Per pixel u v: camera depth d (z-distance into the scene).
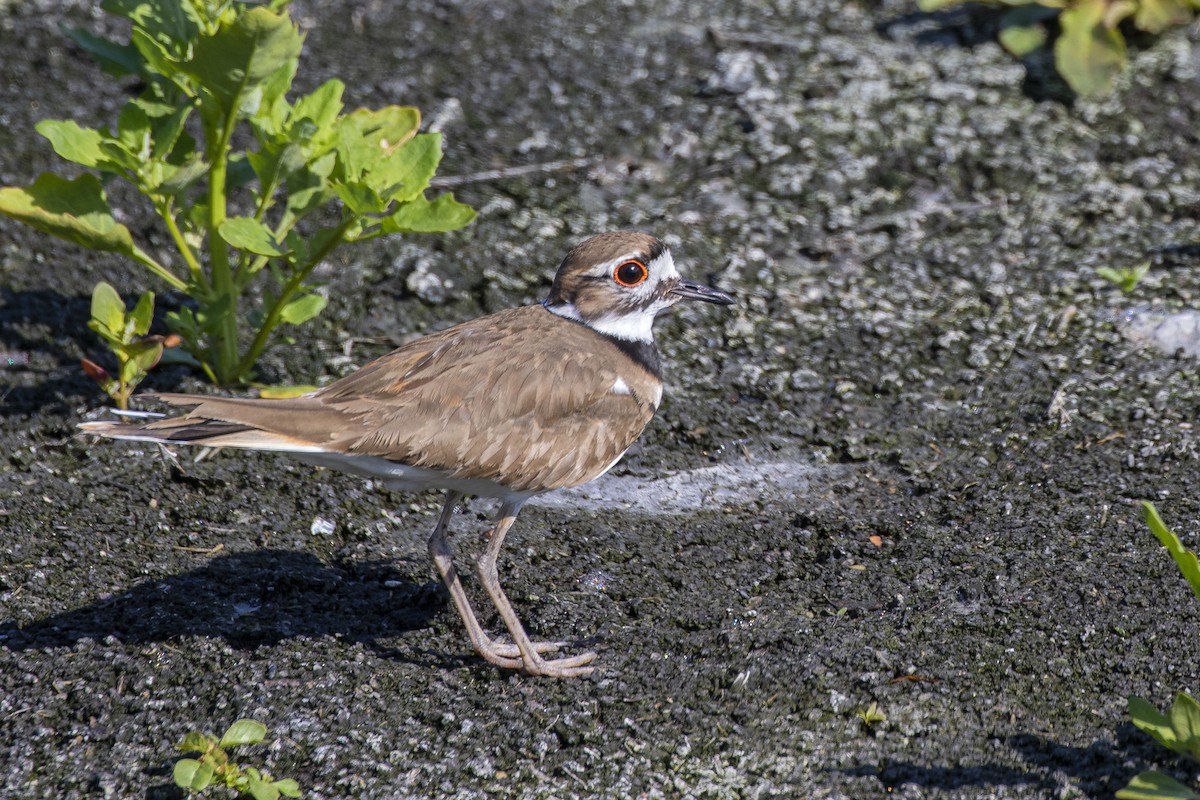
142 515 10.59
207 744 8.16
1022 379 12.25
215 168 11.42
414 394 9.09
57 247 13.80
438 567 9.39
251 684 8.91
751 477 11.41
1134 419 11.55
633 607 9.80
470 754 8.45
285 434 8.64
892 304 13.30
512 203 14.61
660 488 11.32
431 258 13.81
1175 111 15.71
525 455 9.28
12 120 15.23
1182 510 10.34
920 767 8.23
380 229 10.99
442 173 14.98
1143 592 9.52
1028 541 10.18
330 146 11.28
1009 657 9.05
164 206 11.44
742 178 15.01
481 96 16.14
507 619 9.17
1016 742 8.36
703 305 13.29
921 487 11.08
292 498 10.98
